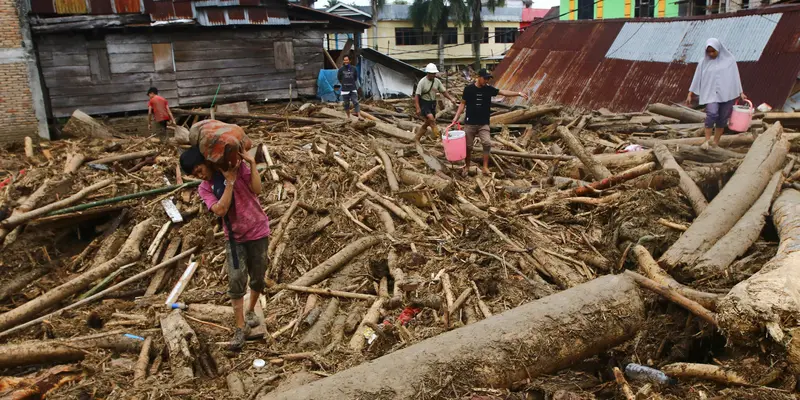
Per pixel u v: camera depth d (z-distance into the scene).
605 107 15.64
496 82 20.47
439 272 5.22
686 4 25.22
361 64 21.80
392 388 3.23
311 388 3.25
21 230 6.65
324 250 6.04
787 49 12.91
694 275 4.37
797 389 2.97
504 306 4.71
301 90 17.19
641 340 3.82
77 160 8.74
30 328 5.07
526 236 5.88
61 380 4.08
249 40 16.22
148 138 11.10
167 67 15.34
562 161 9.38
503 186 8.11
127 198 7.05
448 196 7.04
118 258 6.01
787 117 9.53
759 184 5.56
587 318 3.73
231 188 4.07
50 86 14.25
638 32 16.88
